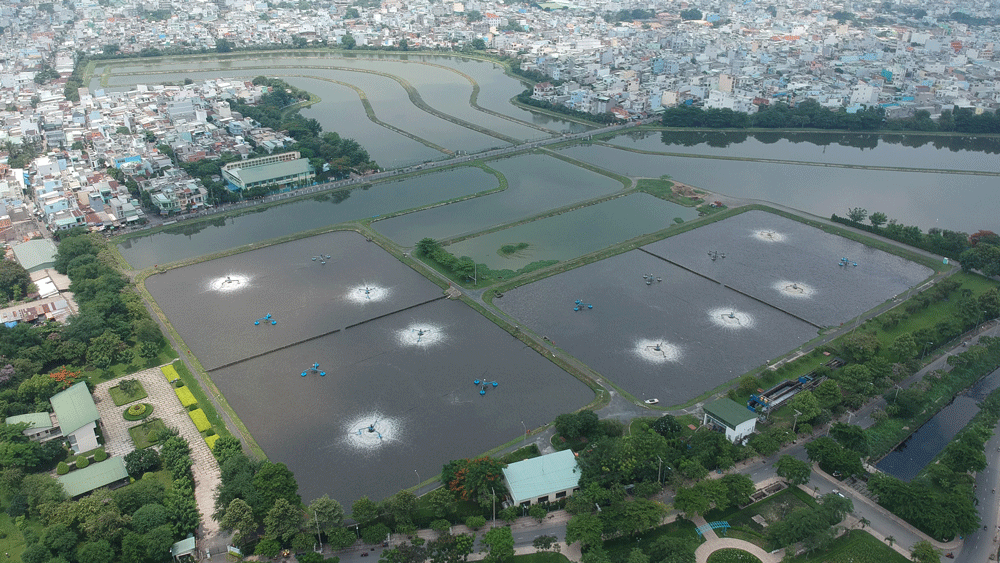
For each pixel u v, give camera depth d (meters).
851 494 185.75
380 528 169.50
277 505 171.75
